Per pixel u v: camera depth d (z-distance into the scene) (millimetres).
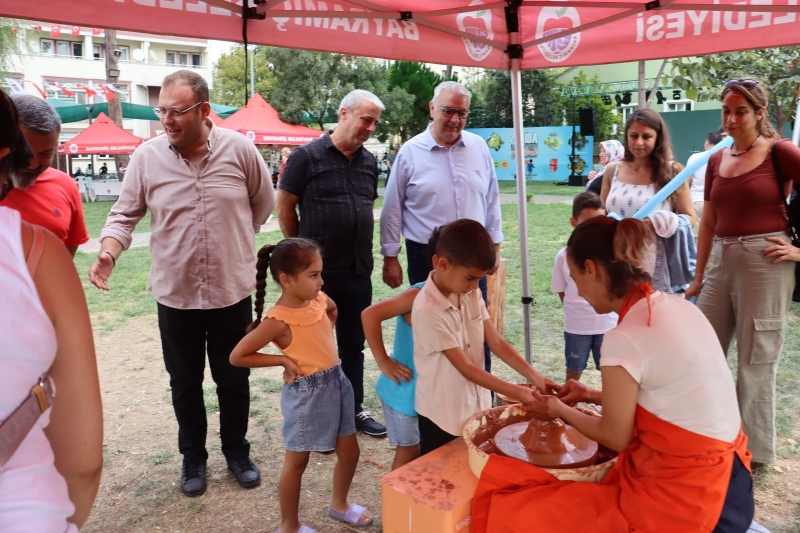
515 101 3877
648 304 1899
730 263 3369
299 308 2820
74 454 1266
